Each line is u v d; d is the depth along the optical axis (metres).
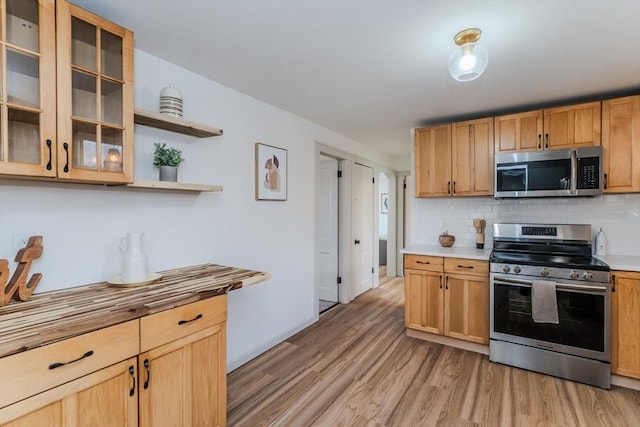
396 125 3.68
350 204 4.41
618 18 1.59
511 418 1.97
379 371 2.54
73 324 1.16
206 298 1.64
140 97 1.97
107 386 1.26
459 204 3.49
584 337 2.35
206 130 2.08
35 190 1.54
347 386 2.33
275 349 2.94
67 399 1.15
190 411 1.57
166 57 2.05
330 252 4.46
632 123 2.47
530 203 3.14
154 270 2.04
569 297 2.39
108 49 1.53
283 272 3.14
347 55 2.02
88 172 1.44
